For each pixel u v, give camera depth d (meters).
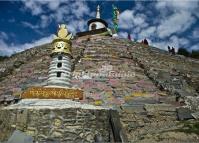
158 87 29.88
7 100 26.27
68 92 17.39
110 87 28.80
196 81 34.50
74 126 15.13
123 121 19.84
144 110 21.61
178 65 44.31
